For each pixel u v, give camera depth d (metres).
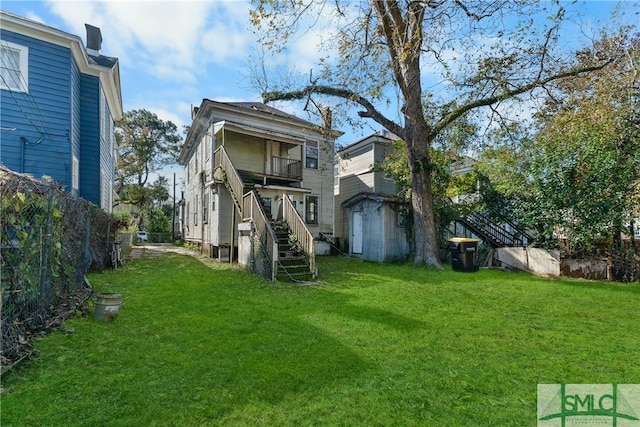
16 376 2.57
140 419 2.09
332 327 4.08
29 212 3.36
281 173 14.10
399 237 12.09
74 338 3.45
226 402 2.31
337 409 2.24
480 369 2.92
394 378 2.72
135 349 3.24
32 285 3.42
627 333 3.95
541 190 8.66
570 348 3.44
